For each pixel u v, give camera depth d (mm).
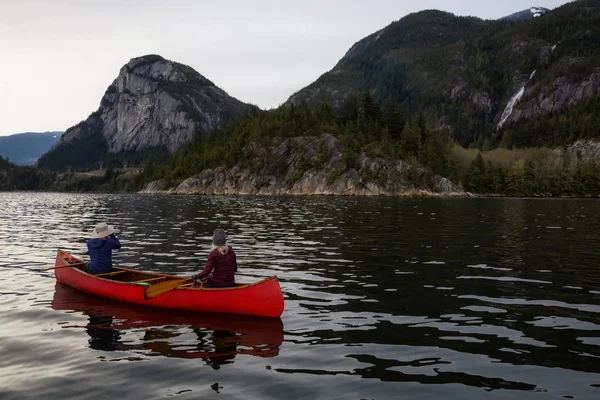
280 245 21812
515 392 6523
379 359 7801
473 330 9320
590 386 6707
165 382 6906
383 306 11164
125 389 6660
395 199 98000
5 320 10234
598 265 16469
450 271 15430
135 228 30266
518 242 22812
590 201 95438
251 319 10266
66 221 38562
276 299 10203
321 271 15500
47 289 13352
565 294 12250
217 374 7207
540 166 159000
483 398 6344
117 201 91438
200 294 10836
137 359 7871
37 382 6910
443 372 7242
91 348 8438
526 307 11008
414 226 31547
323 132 158000
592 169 153875
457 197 126500
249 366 7527
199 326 9797
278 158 154875
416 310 10805
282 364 7609
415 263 16938
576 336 8938
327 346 8453
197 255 18734
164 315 10695
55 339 8945
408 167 139125
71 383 6875
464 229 29406
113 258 17922
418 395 6434
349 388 6668
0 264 17344
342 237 25000
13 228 32375
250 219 38375
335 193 136750
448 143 168125
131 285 11641
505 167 160750
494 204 75062
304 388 6672
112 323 10055
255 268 16031
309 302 11547
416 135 153625
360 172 138625
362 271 15453
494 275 14750
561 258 17969
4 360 7812
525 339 8773
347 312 10664
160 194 168750
